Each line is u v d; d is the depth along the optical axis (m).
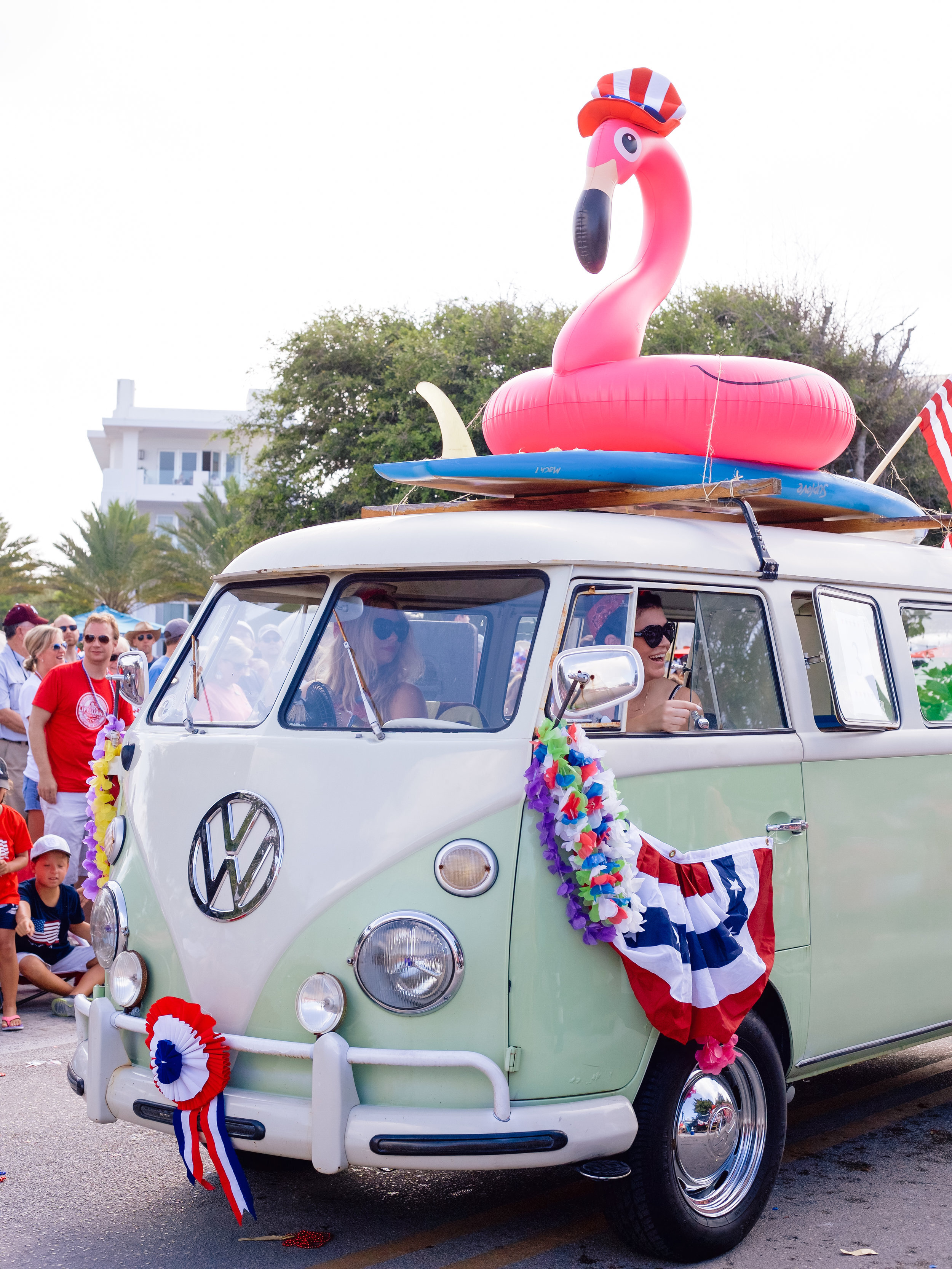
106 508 63.19
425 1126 3.56
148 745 4.46
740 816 4.36
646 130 5.41
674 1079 3.98
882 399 22.03
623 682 3.65
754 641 4.64
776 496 5.05
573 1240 4.29
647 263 5.50
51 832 8.45
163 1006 3.87
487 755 3.81
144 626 13.25
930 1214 4.54
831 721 4.85
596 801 3.71
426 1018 3.66
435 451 24.88
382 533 4.34
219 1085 3.78
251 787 4.02
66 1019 7.49
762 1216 4.53
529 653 3.96
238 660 4.50
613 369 5.15
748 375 5.08
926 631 5.51
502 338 25.38
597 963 3.82
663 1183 3.95
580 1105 3.72
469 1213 4.55
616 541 4.21
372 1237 4.31
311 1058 3.64
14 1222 4.42
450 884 3.69
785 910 4.48
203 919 3.98
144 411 63.53
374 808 3.81
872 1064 6.69
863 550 5.36
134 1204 4.60
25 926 7.45
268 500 27.94
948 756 5.37
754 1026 4.28
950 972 5.29
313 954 3.76
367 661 4.17
